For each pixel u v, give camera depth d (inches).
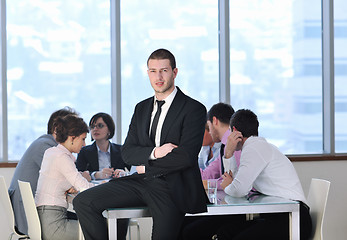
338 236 256.5
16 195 188.5
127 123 256.2
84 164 222.2
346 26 261.6
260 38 261.1
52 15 253.1
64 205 175.3
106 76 257.0
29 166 191.5
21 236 185.6
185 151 140.7
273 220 162.1
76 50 255.1
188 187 142.1
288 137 262.1
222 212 148.1
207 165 210.8
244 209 149.5
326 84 262.2
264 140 172.9
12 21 250.5
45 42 253.0
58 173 173.9
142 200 146.3
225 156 180.7
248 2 260.2
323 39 261.9
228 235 173.6
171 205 142.8
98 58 256.4
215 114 197.8
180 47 259.4
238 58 260.2
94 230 145.6
